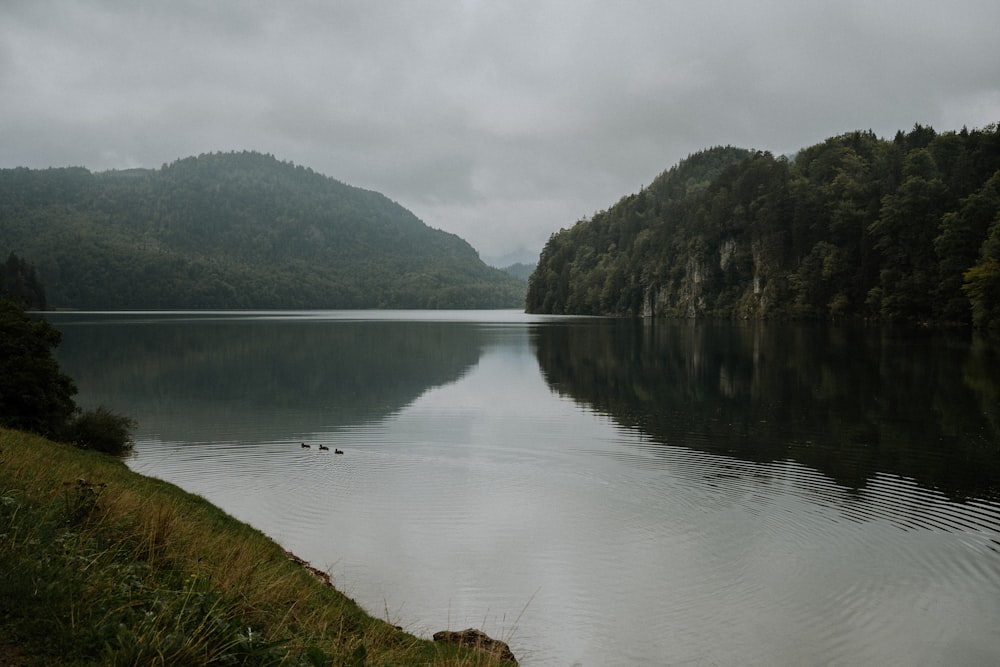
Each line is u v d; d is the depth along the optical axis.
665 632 15.32
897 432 35.31
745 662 14.07
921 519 22.39
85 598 8.69
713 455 31.20
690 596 17.08
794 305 145.50
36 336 32.94
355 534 21.36
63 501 12.80
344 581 17.80
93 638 7.80
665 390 52.31
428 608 16.36
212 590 10.27
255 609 10.68
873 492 25.20
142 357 81.94
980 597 16.83
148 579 10.58
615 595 17.06
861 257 135.00
